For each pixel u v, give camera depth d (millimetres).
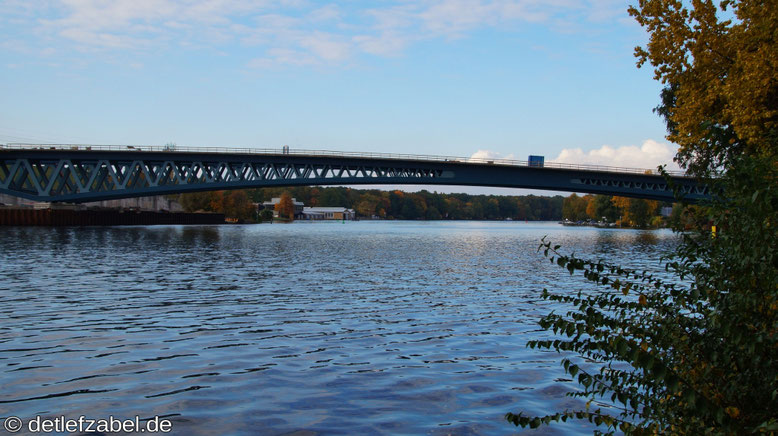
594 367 12109
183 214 156625
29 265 35062
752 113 21156
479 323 17438
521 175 80062
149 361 12453
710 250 7000
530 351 13695
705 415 5652
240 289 25031
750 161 6797
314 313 18984
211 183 79375
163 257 43188
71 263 36906
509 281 29484
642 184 80375
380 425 8688
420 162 81000
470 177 80750
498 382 11070
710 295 6535
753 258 5984
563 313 19328
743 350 5797
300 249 56594
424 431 8453
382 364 12391
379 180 80688
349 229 152625
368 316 18516
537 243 78562
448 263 41688
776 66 20828
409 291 25016
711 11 24266
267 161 80812
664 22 25016
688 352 6340
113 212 119875
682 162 33125
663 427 6328
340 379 11172
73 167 81250
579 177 79812
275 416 9039
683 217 7344
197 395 10078
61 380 10953
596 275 6691
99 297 22219
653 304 6793
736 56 23781
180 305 20438
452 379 11250
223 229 121375
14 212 96688
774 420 4750
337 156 80500
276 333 15648
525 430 8500
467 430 8516
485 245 71062
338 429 8500
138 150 80438
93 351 13352
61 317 17844
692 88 24828
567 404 9773
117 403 9617
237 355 13070
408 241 80000
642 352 5227
